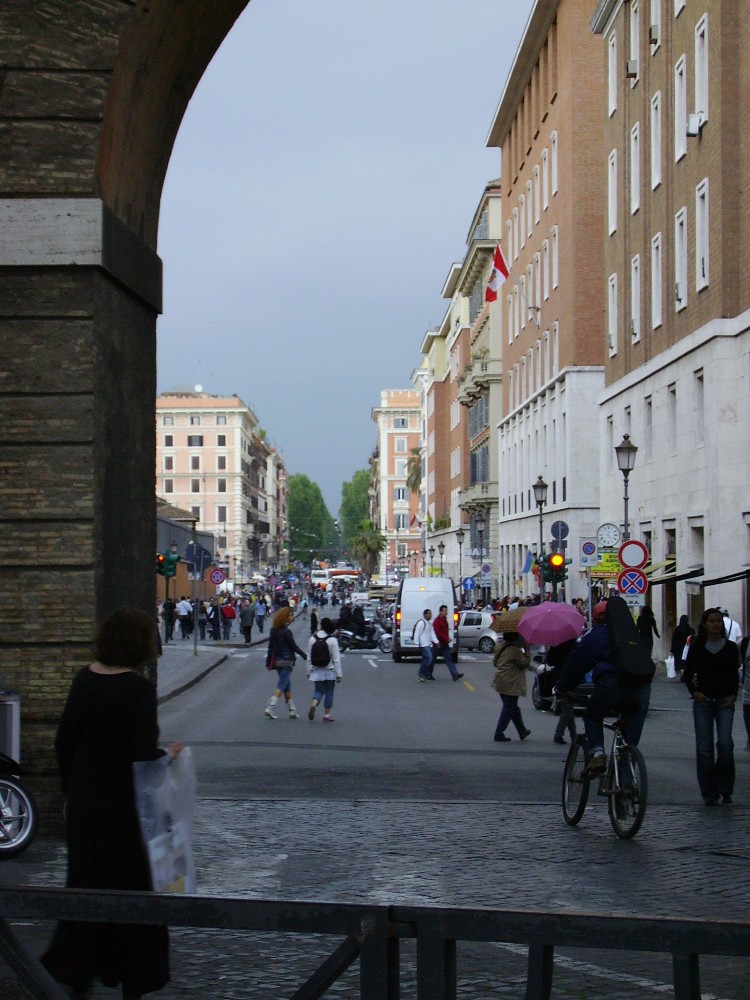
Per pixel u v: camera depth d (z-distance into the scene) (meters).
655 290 43.09
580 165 58.88
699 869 10.80
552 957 4.20
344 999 4.66
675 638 36.38
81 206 12.16
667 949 4.08
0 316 12.21
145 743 6.49
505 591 81.75
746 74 34.88
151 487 14.25
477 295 99.75
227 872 10.56
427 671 39.22
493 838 12.32
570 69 59.22
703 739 14.76
